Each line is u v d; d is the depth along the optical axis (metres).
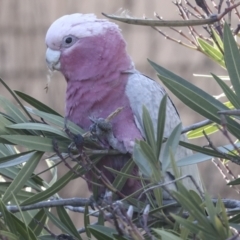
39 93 12.18
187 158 4.04
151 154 3.61
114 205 3.46
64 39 5.45
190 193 3.28
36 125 4.19
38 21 12.34
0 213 4.26
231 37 3.88
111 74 5.35
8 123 4.31
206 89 11.84
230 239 3.13
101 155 4.67
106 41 5.40
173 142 3.75
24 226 3.93
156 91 5.47
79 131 4.45
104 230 4.02
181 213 3.81
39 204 4.41
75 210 4.93
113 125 5.18
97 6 12.23
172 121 5.57
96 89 5.32
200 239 3.41
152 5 12.10
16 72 12.30
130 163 4.45
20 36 12.34
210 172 11.01
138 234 3.29
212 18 3.68
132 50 12.21
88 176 4.88
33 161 4.23
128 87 5.32
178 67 11.99
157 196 3.99
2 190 4.65
